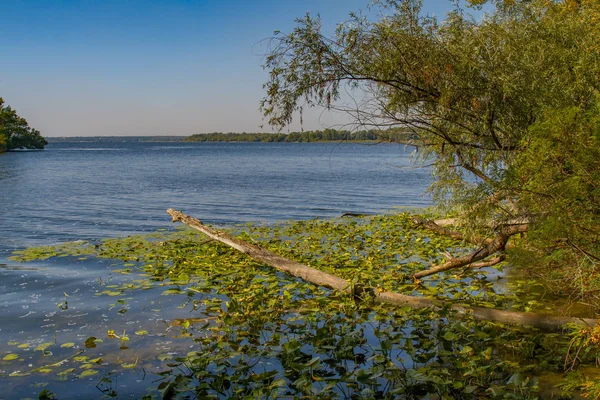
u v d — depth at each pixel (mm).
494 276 9656
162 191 29875
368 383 5105
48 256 11852
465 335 6426
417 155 8516
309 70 7316
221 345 6129
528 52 6844
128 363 5969
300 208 22141
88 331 7082
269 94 7430
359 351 6156
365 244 12773
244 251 10539
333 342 6230
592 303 6457
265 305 7891
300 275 9125
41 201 24594
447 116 7297
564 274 6395
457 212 7613
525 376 5328
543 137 5371
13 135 129875
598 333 5121
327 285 8641
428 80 7012
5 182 36094
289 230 15398
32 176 42500
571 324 5855
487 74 6914
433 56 6902
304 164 63625
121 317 7648
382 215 18750
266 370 5629
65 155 100750
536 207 5734
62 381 5512
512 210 6641
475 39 6961
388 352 6113
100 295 8797
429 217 17500
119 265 11023
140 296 8703
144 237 14555
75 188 31641
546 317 6734
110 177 41594
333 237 13977
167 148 170625
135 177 41625
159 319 7539
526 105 6801
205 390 5168
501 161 7410
